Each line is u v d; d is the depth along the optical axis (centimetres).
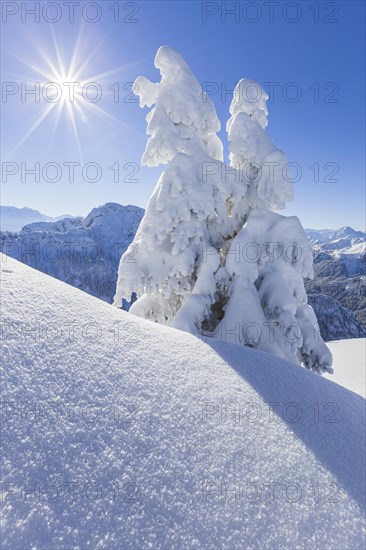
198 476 256
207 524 219
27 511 187
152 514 213
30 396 261
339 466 321
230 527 222
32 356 297
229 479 262
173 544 199
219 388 383
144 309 880
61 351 321
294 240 768
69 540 182
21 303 357
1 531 173
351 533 243
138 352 387
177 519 216
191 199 773
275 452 310
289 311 738
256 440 317
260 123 935
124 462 243
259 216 812
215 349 489
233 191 817
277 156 809
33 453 221
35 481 205
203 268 784
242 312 738
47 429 241
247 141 830
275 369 490
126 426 275
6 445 218
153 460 255
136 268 771
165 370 376
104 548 184
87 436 250
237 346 537
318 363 808
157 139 824
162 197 760
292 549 218
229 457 285
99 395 294
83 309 419
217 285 822
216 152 940
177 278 805
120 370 338
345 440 371
